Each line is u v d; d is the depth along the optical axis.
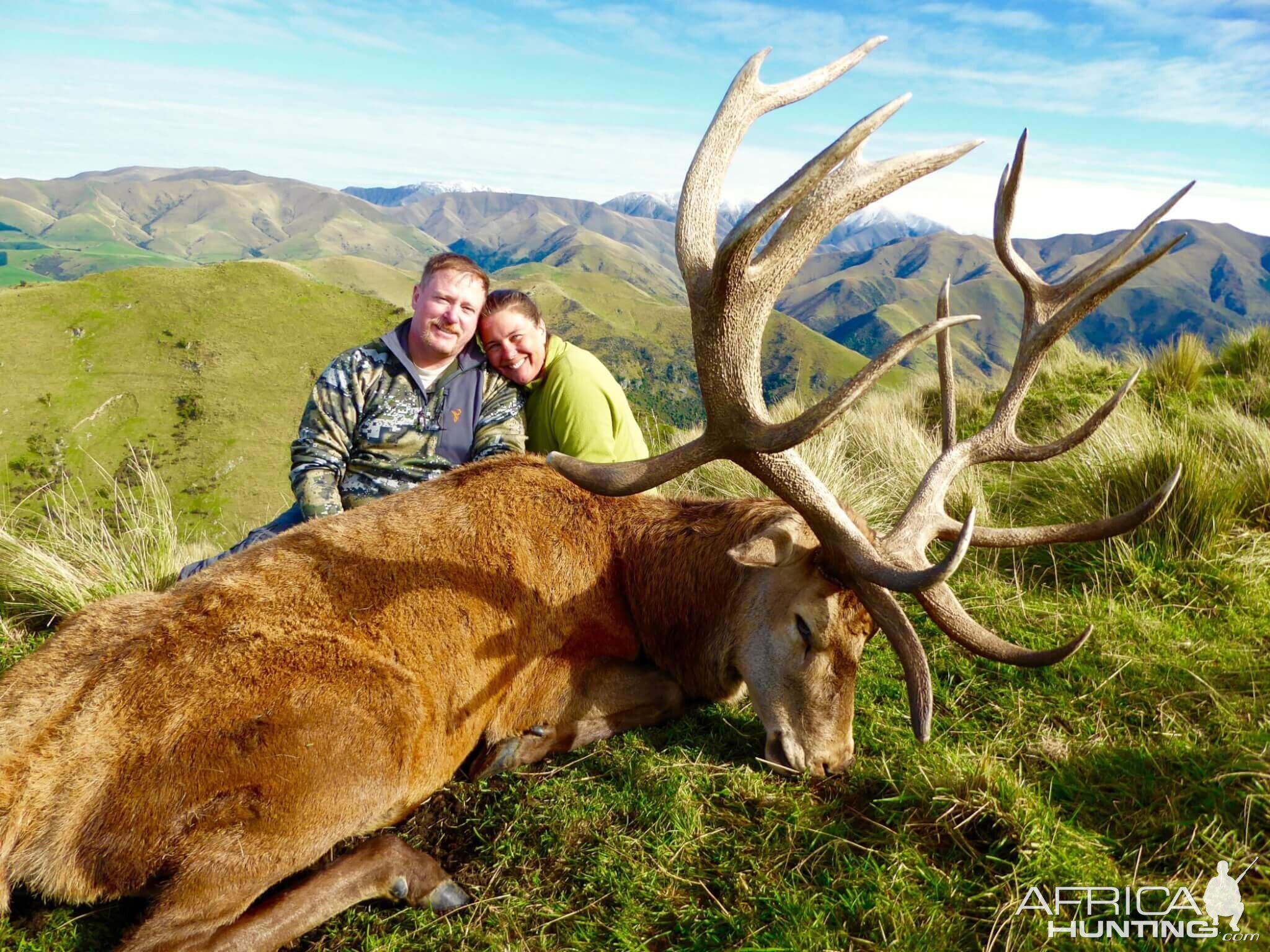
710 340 2.56
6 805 2.35
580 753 3.26
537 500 3.40
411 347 4.01
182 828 2.39
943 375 3.23
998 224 2.99
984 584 4.15
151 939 2.29
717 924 2.38
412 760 2.79
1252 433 5.39
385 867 2.57
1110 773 2.71
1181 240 2.63
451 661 2.97
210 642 2.65
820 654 3.00
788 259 2.47
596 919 2.45
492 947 2.38
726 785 2.95
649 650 3.53
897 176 2.35
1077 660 3.39
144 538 4.87
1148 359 8.39
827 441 6.84
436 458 4.06
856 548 2.80
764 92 2.50
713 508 3.58
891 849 2.53
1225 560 3.97
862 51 2.49
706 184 2.54
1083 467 4.99
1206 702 3.02
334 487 3.91
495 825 2.89
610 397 4.09
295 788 2.51
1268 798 2.40
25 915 2.52
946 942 2.20
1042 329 2.98
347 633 2.81
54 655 2.65
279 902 2.42
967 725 3.12
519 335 3.96
